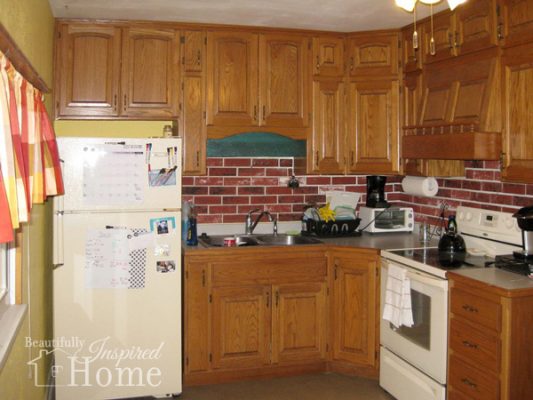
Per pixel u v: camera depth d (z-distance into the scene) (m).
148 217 3.28
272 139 4.00
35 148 2.16
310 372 3.71
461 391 2.72
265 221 4.18
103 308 3.24
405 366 3.20
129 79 3.65
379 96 3.94
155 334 3.32
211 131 3.79
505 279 2.60
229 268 3.50
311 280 3.65
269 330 3.60
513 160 2.83
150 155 3.28
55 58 3.55
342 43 3.98
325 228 3.97
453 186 3.75
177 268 3.33
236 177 4.11
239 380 3.60
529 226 2.75
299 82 3.92
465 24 3.19
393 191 4.41
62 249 3.17
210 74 3.77
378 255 3.52
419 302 3.05
